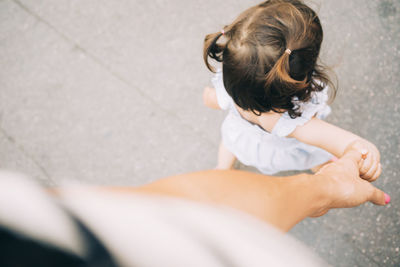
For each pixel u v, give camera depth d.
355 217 1.79
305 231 1.85
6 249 0.24
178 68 2.18
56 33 2.41
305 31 0.96
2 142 2.26
